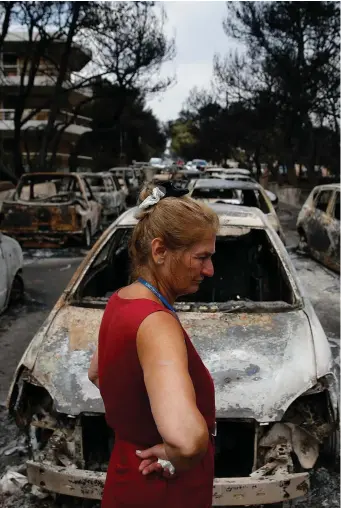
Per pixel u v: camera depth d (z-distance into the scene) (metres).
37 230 11.12
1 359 5.11
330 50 23.55
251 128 30.39
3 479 3.00
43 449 2.86
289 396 2.75
